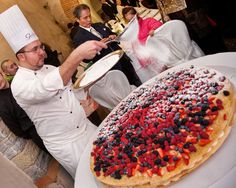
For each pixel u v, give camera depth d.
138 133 1.92
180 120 1.77
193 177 1.59
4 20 2.36
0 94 2.86
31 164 2.84
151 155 1.71
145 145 1.80
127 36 3.11
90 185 1.99
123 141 1.95
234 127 1.69
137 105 2.24
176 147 1.67
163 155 1.68
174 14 3.35
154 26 3.04
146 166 1.71
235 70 2.05
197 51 3.04
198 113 1.74
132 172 1.74
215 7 3.07
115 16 4.05
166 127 1.80
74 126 2.54
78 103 2.60
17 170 1.51
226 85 1.85
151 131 1.84
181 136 1.69
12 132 2.83
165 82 2.29
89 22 3.43
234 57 2.15
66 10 4.51
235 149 1.57
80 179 2.09
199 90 1.93
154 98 2.15
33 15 4.57
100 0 4.11
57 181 2.94
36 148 2.97
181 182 1.62
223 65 2.14
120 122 2.19
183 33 2.96
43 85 2.21
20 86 2.33
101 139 2.17
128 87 2.97
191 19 3.26
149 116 1.98
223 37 3.26
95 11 4.19
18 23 2.32
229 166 1.52
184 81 2.13
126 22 4.00
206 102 1.79
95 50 2.12
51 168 2.99
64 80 2.21
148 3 3.97
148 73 3.15
